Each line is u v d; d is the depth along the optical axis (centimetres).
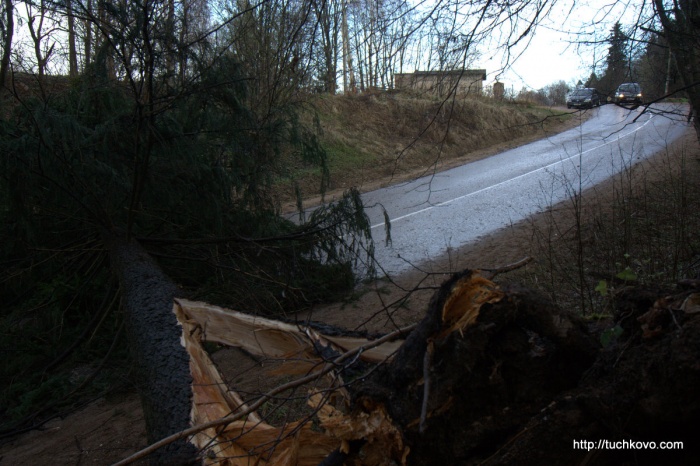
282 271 609
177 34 527
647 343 204
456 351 209
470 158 1783
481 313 212
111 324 549
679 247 547
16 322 545
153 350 325
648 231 593
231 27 757
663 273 501
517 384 215
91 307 569
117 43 471
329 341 306
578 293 505
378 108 1969
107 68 538
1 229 550
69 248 569
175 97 508
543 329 216
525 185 1238
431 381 211
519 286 220
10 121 509
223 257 600
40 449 403
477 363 212
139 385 322
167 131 516
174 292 409
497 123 1933
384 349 286
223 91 540
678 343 190
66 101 530
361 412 218
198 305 373
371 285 668
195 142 539
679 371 186
